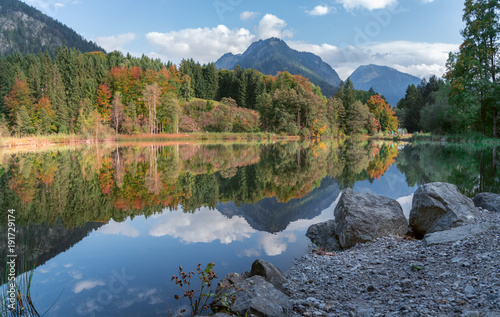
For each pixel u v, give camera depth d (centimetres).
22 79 6138
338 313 339
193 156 2667
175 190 1178
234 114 8431
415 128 7881
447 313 297
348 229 641
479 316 275
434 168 1700
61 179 1402
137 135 6084
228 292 392
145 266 510
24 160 2219
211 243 628
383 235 654
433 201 691
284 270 511
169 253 568
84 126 5347
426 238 570
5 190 1143
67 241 627
